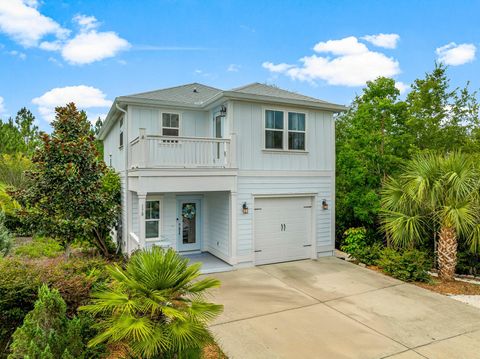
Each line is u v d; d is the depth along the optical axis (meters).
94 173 10.38
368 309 6.59
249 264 9.92
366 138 11.14
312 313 6.38
